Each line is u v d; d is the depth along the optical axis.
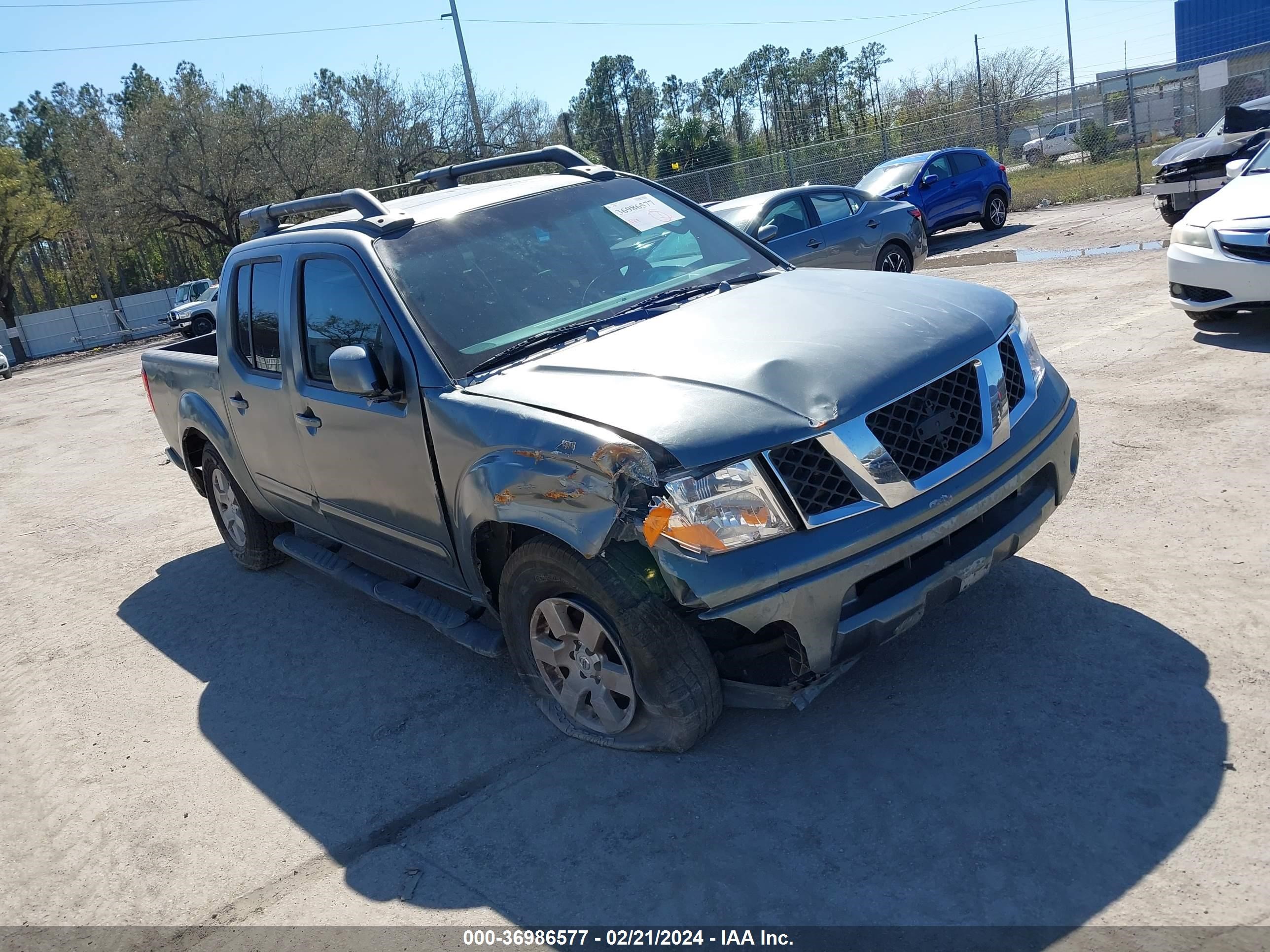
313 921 2.93
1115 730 3.07
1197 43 40.31
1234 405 5.66
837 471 2.92
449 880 3.00
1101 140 28.36
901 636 3.85
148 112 41.41
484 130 41.16
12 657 5.57
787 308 3.59
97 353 38.75
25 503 9.75
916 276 3.97
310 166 40.91
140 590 6.35
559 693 3.60
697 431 2.88
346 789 3.63
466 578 3.78
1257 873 2.44
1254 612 3.57
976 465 3.15
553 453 3.02
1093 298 9.34
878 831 2.84
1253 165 7.68
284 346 4.48
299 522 5.18
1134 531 4.38
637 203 4.52
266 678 4.70
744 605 2.83
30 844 3.66
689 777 3.25
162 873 3.32
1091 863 2.57
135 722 4.49
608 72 79.19
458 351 3.63
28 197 48.91
